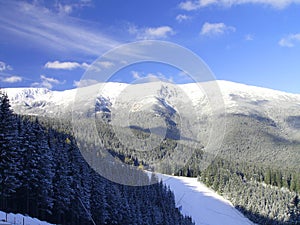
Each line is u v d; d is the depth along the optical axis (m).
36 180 41.88
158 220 64.44
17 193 41.94
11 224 29.33
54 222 46.44
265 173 140.88
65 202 46.44
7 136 35.38
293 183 126.06
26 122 43.31
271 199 115.38
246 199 117.81
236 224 104.62
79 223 50.41
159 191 69.00
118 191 56.47
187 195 112.00
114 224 55.81
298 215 110.25
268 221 109.00
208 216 103.94
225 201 120.00
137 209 59.59
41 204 43.00
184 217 89.75
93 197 52.38
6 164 35.28
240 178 129.88
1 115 35.44
